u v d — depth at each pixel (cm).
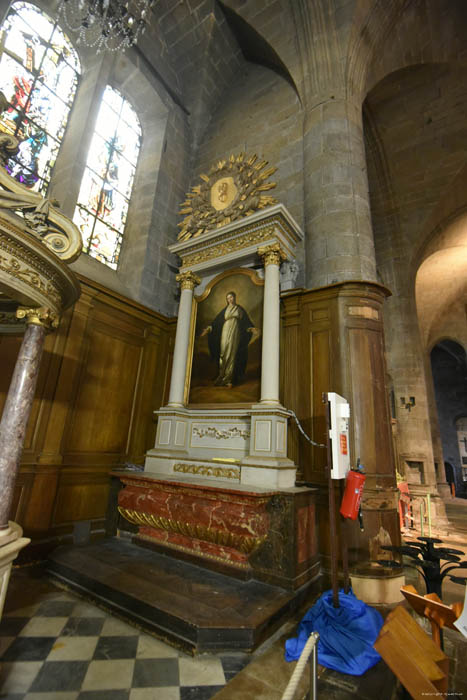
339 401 332
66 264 258
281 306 530
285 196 636
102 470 536
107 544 449
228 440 486
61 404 488
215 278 593
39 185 575
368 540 384
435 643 195
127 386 602
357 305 469
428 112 920
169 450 506
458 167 955
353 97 638
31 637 265
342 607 269
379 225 1116
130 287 665
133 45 734
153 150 772
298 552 358
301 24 679
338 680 228
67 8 628
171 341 663
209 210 617
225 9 789
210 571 377
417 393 1055
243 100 834
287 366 502
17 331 354
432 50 802
